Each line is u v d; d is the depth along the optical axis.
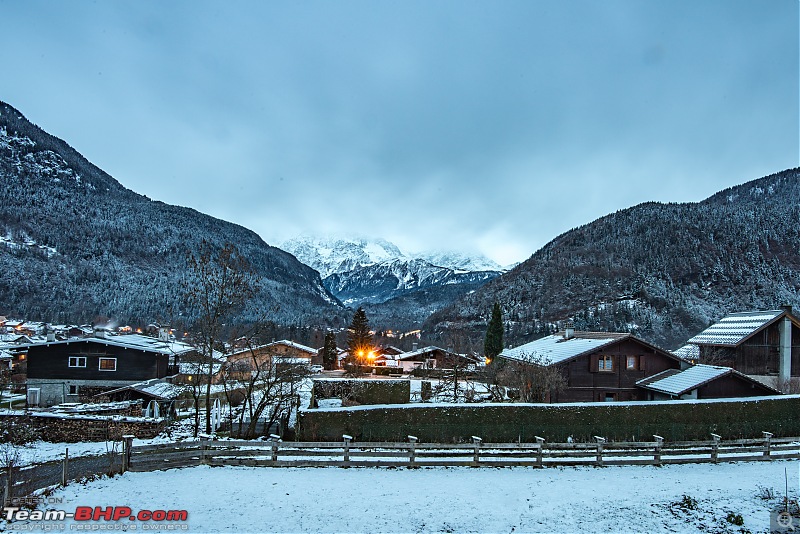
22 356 61.28
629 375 35.25
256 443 19.77
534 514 14.88
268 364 30.61
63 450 24.09
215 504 15.15
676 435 24.58
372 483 17.52
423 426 24.03
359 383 31.02
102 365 45.66
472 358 61.88
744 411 25.38
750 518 14.62
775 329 39.47
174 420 31.67
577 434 24.22
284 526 13.66
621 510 15.24
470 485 17.50
